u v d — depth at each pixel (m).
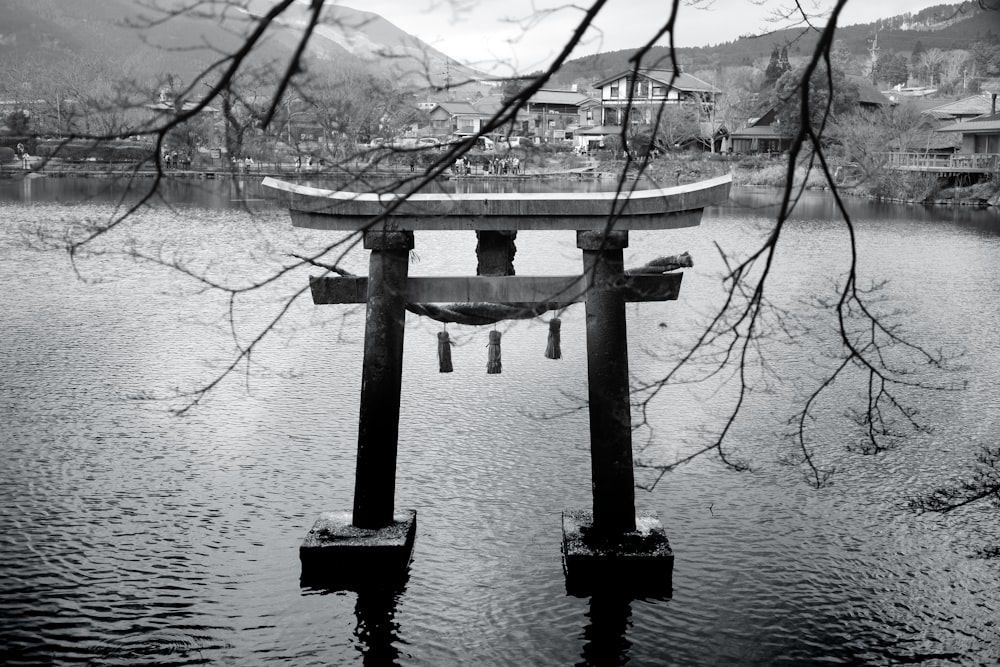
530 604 10.34
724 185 9.56
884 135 62.97
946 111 81.06
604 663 9.33
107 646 9.41
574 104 100.44
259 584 10.66
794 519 12.58
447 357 10.90
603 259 10.11
